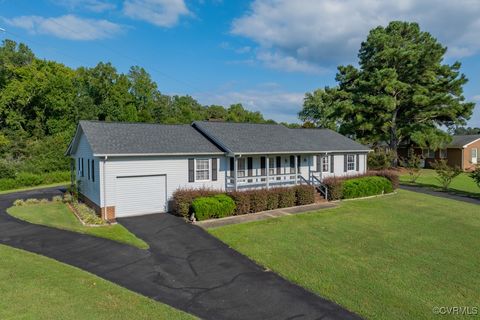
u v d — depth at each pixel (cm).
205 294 844
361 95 4103
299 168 2488
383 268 1043
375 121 4062
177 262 1073
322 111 7212
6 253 1122
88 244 1242
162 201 1828
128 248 1202
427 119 4028
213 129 2292
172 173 1850
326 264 1067
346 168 2830
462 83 3878
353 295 849
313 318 732
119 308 745
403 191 2720
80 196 2223
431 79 3938
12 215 1761
